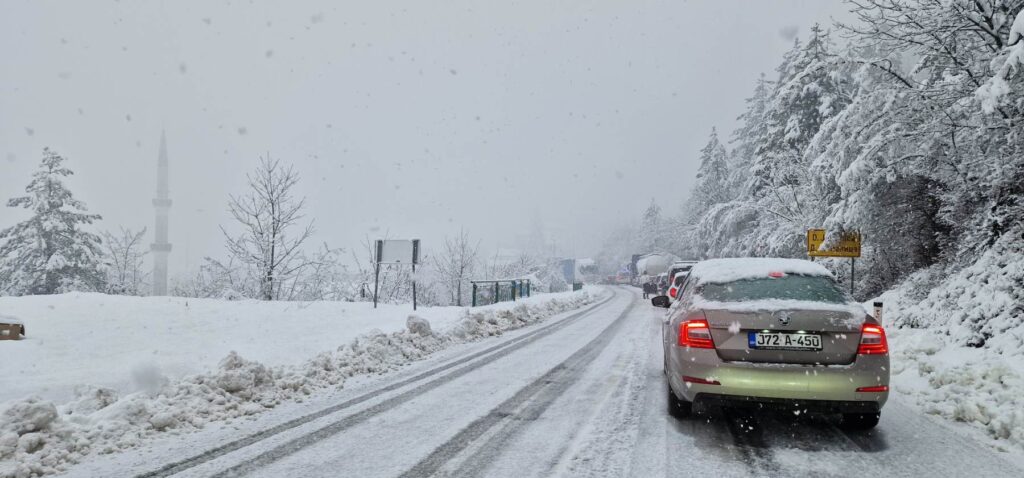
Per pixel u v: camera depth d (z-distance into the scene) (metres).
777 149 29.98
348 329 11.02
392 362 8.17
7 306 11.63
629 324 14.73
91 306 12.13
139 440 4.32
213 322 11.01
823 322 4.27
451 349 9.81
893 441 4.40
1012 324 7.43
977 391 5.47
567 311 20.19
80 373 6.13
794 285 4.92
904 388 6.19
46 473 3.64
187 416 4.88
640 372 7.50
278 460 3.93
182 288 29.44
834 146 13.73
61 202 29.78
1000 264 8.96
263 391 5.90
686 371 4.48
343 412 5.32
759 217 30.66
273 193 22.14
